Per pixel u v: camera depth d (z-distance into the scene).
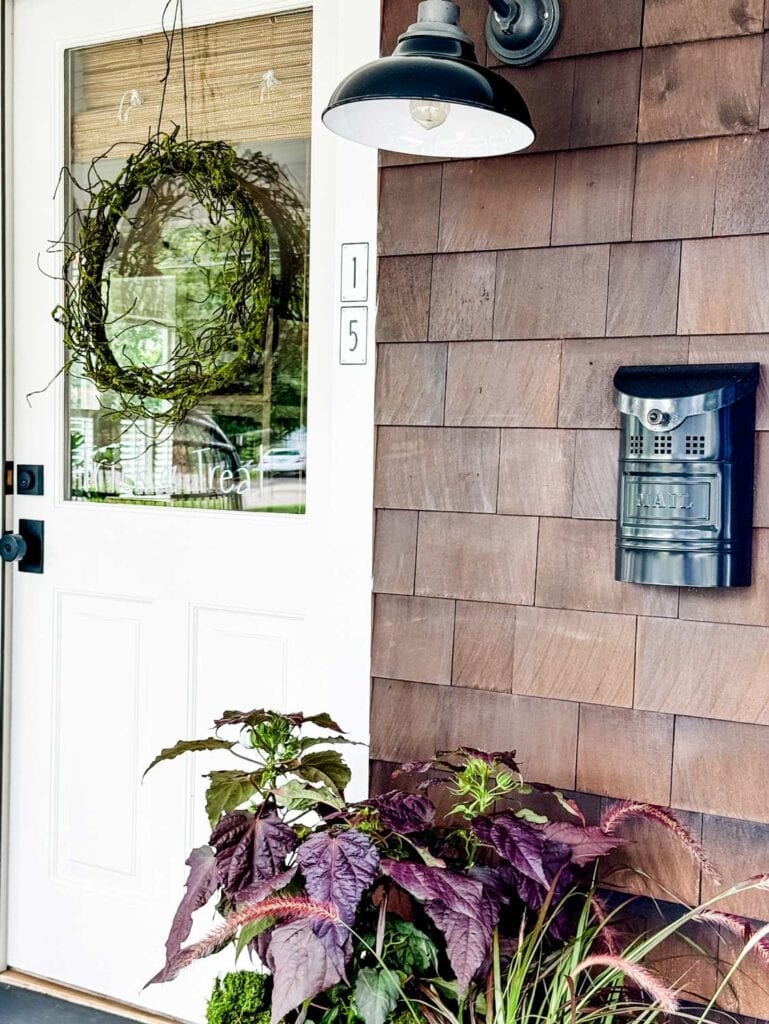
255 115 2.21
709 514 1.63
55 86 2.38
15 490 2.48
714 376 1.65
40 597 2.46
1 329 2.43
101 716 2.39
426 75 1.46
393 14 1.93
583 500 1.79
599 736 1.79
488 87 1.49
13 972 2.49
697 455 1.63
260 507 2.24
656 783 1.75
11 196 2.45
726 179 1.68
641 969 1.41
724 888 1.71
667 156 1.71
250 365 2.23
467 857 1.67
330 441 2.13
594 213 1.77
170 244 2.27
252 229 2.14
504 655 1.86
